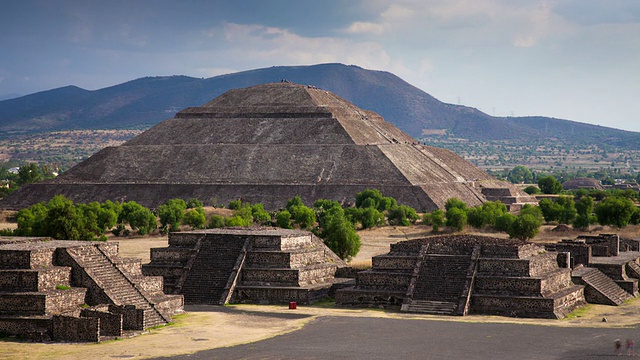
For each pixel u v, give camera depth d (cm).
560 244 14412
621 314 11956
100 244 11450
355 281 13575
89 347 9425
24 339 9831
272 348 9406
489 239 13012
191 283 13000
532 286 11769
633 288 13862
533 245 12794
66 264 10800
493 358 8950
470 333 10288
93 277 10719
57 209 18288
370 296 12350
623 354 9138
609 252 15538
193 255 13412
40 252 10550
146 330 10400
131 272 11681
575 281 13162
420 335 10156
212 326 10750
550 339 9950
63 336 9831
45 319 9862
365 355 9056
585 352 9244
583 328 10706
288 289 12694
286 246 13400
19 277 10231
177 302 11631
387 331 10412
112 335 9975
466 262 12269
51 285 10431
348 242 16088
